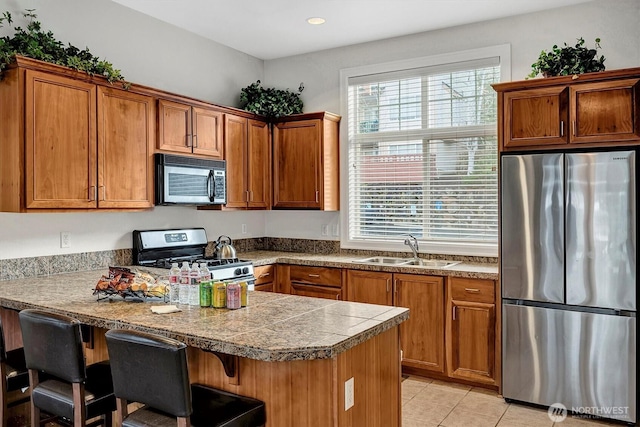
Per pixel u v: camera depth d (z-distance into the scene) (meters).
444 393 3.52
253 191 4.54
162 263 3.81
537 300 3.22
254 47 4.73
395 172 4.51
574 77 3.12
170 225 4.14
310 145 4.54
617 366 2.99
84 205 3.09
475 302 3.54
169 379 1.62
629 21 3.51
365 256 4.58
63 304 2.42
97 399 2.00
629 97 2.99
